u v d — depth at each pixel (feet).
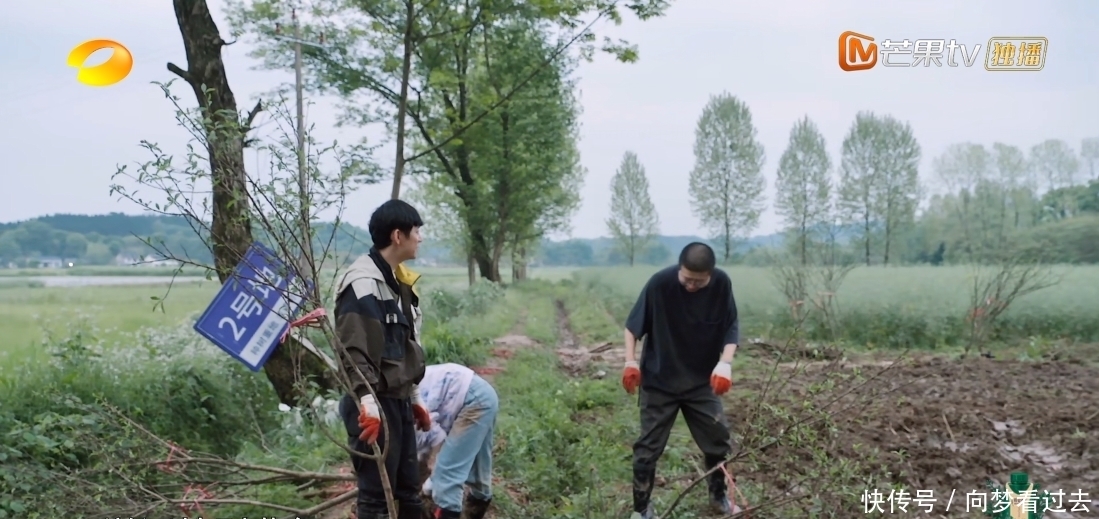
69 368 24.61
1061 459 22.70
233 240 19.22
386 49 44.21
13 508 15.90
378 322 12.11
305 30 42.04
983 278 57.62
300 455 20.83
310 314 11.92
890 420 24.89
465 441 14.87
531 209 99.66
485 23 44.55
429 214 124.57
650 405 16.61
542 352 44.91
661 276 16.40
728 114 150.82
